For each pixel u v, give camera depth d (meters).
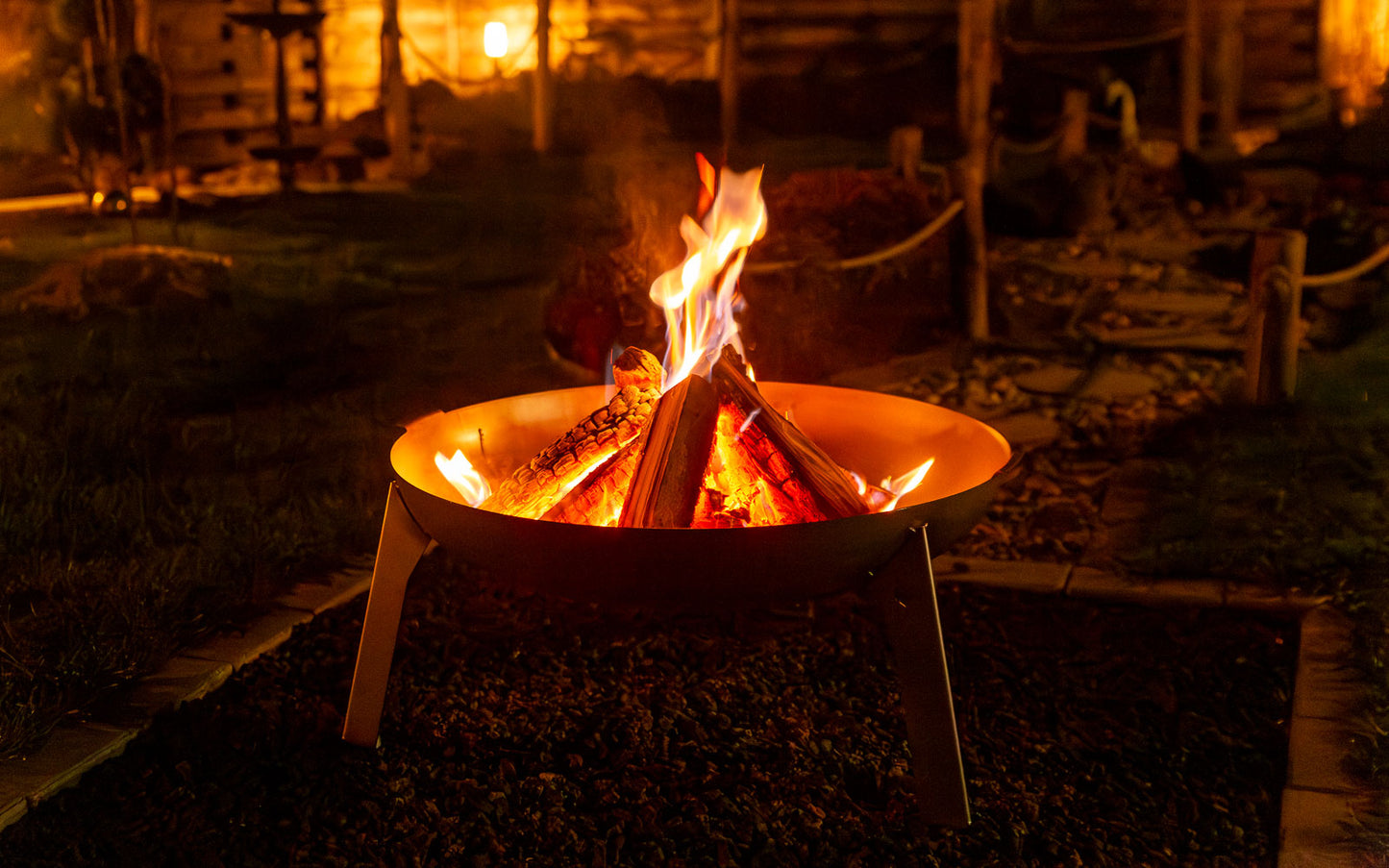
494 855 2.41
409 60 14.87
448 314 6.95
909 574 2.44
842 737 2.82
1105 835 2.47
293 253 8.64
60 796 2.56
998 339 6.38
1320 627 3.26
